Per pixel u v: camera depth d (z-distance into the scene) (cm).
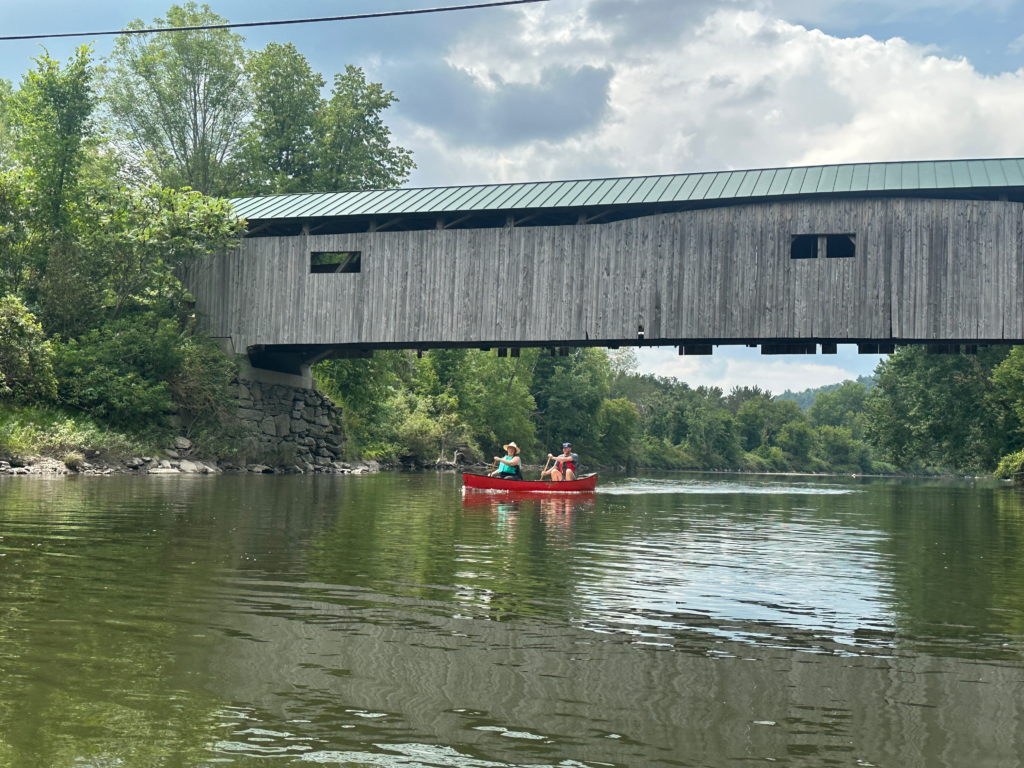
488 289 2728
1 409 2448
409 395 5131
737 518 1507
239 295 2970
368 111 4556
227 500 1513
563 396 7625
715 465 11175
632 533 1179
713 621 589
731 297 2528
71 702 391
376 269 2838
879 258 2428
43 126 3069
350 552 884
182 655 470
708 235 2556
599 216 2659
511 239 2719
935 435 4072
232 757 336
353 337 2847
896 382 4588
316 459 3447
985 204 2364
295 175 4600
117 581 673
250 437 3027
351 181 4419
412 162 4612
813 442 13388
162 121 4691
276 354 3231
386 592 664
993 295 2344
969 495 2714
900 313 2403
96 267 2920
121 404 2653
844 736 373
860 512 1759
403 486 2342
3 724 363
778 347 2622
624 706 405
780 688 438
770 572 825
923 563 923
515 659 479
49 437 2352
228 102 4744
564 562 861
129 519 1128
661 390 13062
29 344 2442
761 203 2522
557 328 2664
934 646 530
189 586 662
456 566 812
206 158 4741
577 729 374
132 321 2914
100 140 3281
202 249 2852
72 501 1381
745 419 13250
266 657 471
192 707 389
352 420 4184
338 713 387
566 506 1722
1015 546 1112
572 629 554
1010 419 3822
